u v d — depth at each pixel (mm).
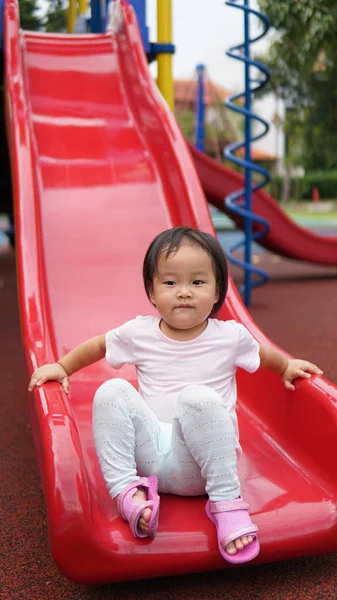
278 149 38031
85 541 1816
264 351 2408
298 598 1946
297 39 10523
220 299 2279
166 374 2238
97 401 2033
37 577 2096
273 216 8102
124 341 2283
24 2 12695
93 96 5031
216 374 2256
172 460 2072
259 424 2719
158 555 1869
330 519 2021
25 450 3246
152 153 4414
